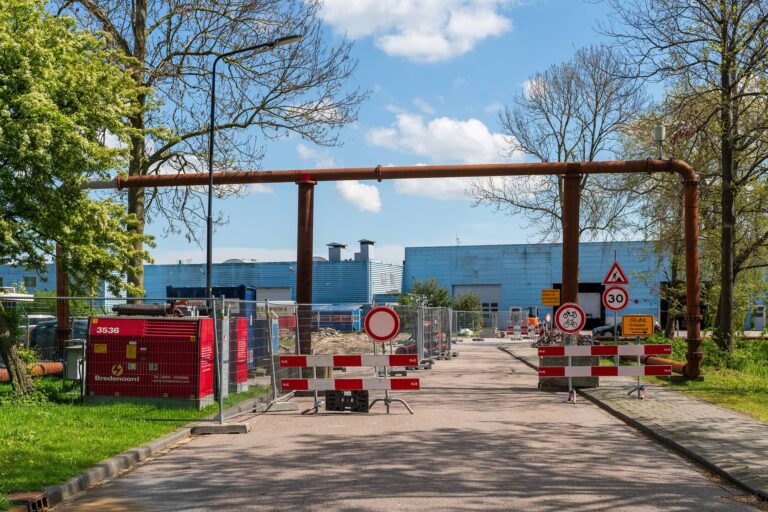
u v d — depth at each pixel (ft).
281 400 51.37
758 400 48.39
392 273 272.31
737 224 89.81
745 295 104.58
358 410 45.62
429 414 44.39
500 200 126.82
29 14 47.93
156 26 79.97
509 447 32.86
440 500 23.20
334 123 82.53
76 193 50.29
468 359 106.52
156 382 44.57
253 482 26.14
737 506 22.59
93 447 31.01
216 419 40.06
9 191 47.06
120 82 54.90
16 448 30.19
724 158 73.41
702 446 31.45
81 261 51.55
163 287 256.93
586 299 232.53
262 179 58.03
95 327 45.42
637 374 51.93
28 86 46.44
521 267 248.73
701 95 70.79
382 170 57.16
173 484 26.07
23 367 47.16
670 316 118.11
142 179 58.54
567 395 55.62
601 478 26.53
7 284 181.57
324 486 25.32
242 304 52.60
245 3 80.64
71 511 22.45
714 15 69.36
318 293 250.57
